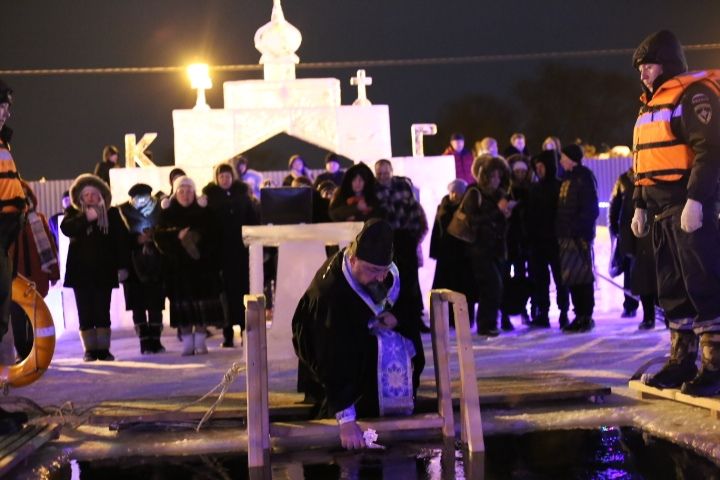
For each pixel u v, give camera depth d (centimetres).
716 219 575
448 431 539
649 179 599
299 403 599
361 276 521
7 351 793
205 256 1017
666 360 666
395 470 482
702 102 564
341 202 1001
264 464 504
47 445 564
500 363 846
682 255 585
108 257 1000
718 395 583
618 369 785
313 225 895
